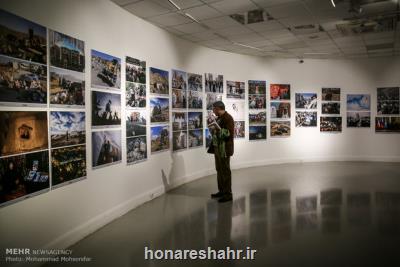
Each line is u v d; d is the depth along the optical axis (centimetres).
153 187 659
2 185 306
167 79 713
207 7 573
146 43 632
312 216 527
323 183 787
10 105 315
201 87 868
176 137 754
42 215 361
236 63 1003
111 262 361
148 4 542
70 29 410
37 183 352
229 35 773
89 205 455
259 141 1075
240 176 893
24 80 332
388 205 587
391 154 1123
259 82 1061
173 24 665
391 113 1114
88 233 447
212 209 575
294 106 1125
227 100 974
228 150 627
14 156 320
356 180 815
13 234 319
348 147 1151
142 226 485
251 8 586
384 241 418
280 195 673
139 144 603
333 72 1140
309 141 1138
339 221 500
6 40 310
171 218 524
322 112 1140
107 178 502
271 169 1002
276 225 485
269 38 814
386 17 650
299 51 990
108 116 504
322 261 361
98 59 476
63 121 396
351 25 709
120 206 538
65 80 400
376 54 1058
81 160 434
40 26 355
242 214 543
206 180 841
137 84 595
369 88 1131
